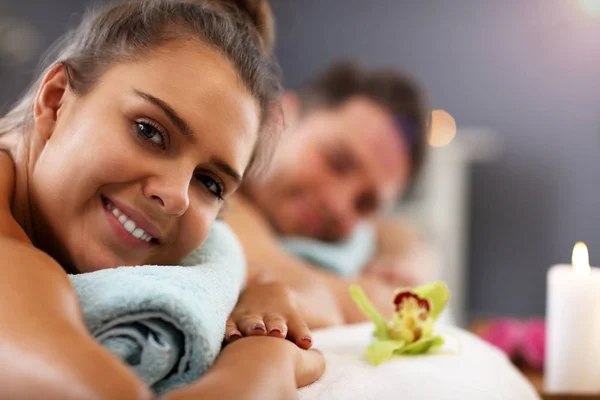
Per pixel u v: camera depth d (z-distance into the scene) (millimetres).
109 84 646
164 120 619
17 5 2691
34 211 658
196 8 737
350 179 1678
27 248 499
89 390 356
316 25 2783
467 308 2711
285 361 524
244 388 437
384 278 1771
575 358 1049
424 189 2393
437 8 2781
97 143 622
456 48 2771
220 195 707
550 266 2717
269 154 902
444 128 2441
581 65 2736
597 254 2695
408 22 2781
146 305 475
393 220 2154
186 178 629
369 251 1857
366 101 1755
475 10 2771
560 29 2744
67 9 2703
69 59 701
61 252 659
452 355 745
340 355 717
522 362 1229
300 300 929
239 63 693
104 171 617
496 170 2740
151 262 674
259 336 588
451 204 2428
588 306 1052
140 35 667
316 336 825
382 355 677
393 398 566
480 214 2738
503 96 2758
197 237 687
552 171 2729
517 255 2729
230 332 586
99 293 493
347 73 1802
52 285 456
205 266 650
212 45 679
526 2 2760
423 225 2375
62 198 634
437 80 2771
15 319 404
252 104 701
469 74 2768
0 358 373
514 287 2727
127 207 629
